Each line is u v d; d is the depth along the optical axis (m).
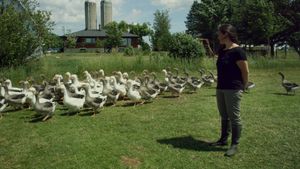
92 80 14.58
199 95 14.40
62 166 6.84
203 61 26.36
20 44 20.30
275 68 26.77
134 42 92.12
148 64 23.59
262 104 12.17
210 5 56.19
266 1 39.72
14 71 18.70
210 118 10.27
